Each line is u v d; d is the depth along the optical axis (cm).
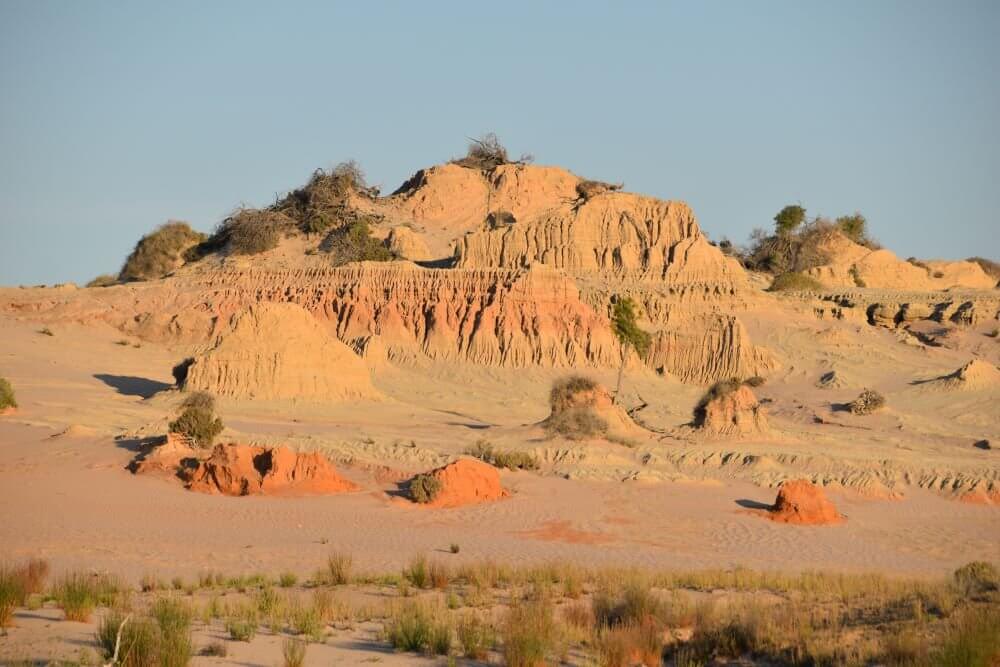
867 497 9756
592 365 19212
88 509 8100
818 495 8906
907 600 4466
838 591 5172
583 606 4725
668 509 8912
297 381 15112
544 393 17875
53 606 4631
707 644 3919
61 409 13075
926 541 8244
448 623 4197
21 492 8494
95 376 17162
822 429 14438
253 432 11981
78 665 3416
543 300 19962
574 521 8400
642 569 6297
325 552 7000
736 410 12256
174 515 8100
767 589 5491
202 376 15000
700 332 19738
